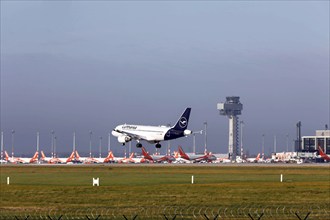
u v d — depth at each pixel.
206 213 183.12
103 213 184.25
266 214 180.75
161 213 183.50
